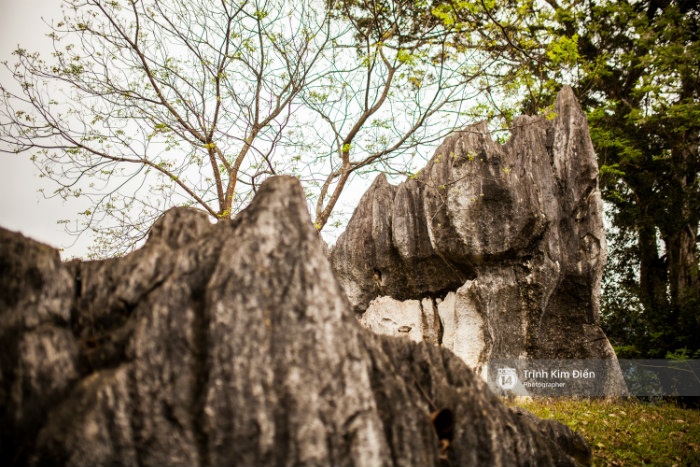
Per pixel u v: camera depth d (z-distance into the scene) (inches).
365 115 489.7
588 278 548.7
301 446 186.4
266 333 195.3
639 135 837.8
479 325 543.5
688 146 839.1
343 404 194.4
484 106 482.6
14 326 191.0
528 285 532.7
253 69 479.8
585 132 562.6
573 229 551.8
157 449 180.9
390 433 207.5
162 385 188.7
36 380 186.4
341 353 200.1
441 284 575.2
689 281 818.8
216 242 216.8
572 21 847.7
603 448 399.9
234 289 198.1
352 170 485.4
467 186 545.6
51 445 174.7
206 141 461.1
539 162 551.2
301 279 204.8
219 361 190.1
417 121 473.7
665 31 788.6
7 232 204.7
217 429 184.2
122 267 222.2
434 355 252.5
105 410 181.5
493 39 503.8
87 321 210.5
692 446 414.0
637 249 852.6
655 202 815.1
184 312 199.9
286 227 211.5
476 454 227.1
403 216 587.2
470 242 540.1
